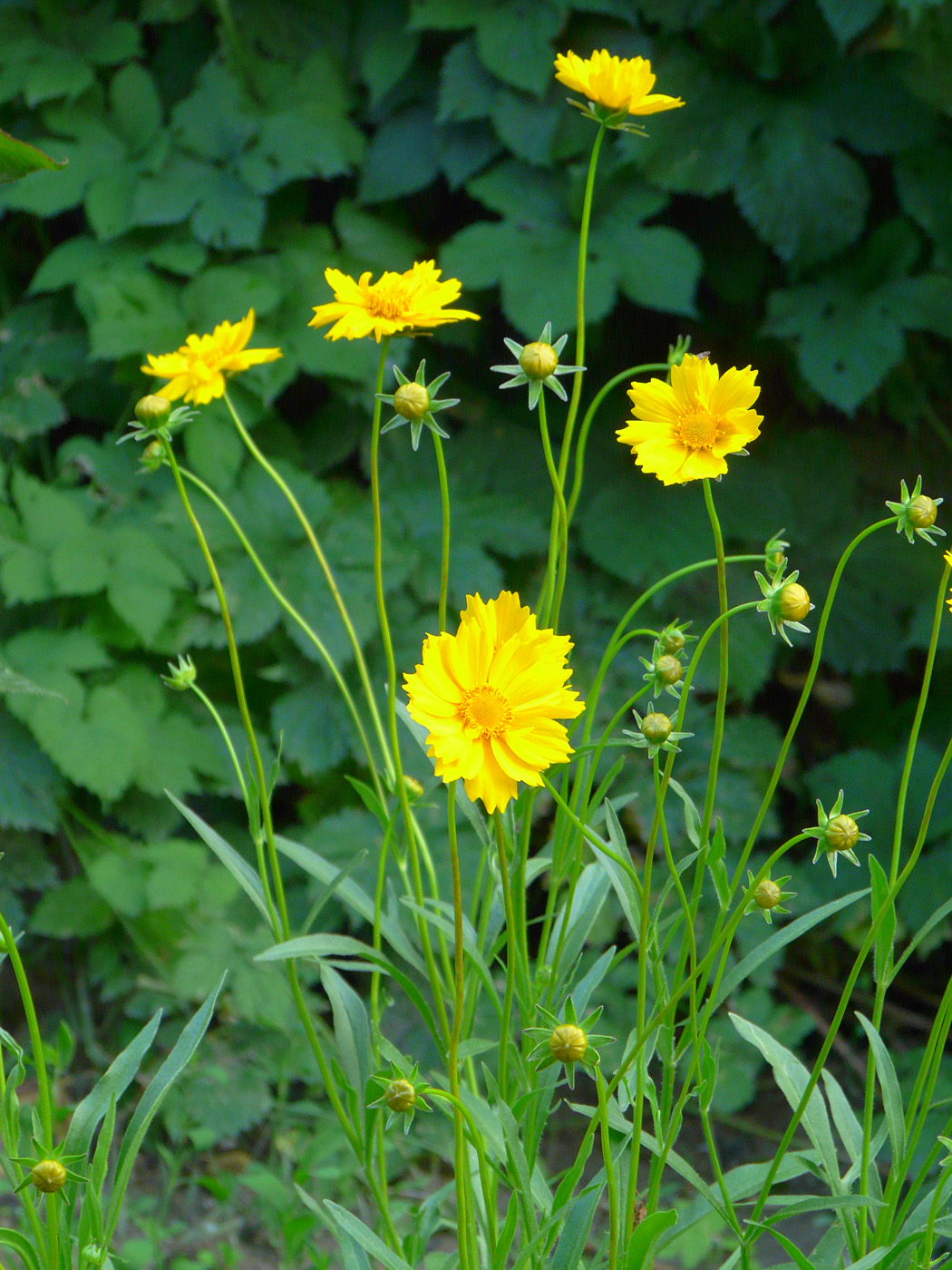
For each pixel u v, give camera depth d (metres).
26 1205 1.27
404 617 2.31
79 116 2.46
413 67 2.46
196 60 2.57
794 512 2.49
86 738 2.09
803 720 2.65
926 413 2.56
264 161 2.37
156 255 2.36
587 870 1.39
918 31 2.23
